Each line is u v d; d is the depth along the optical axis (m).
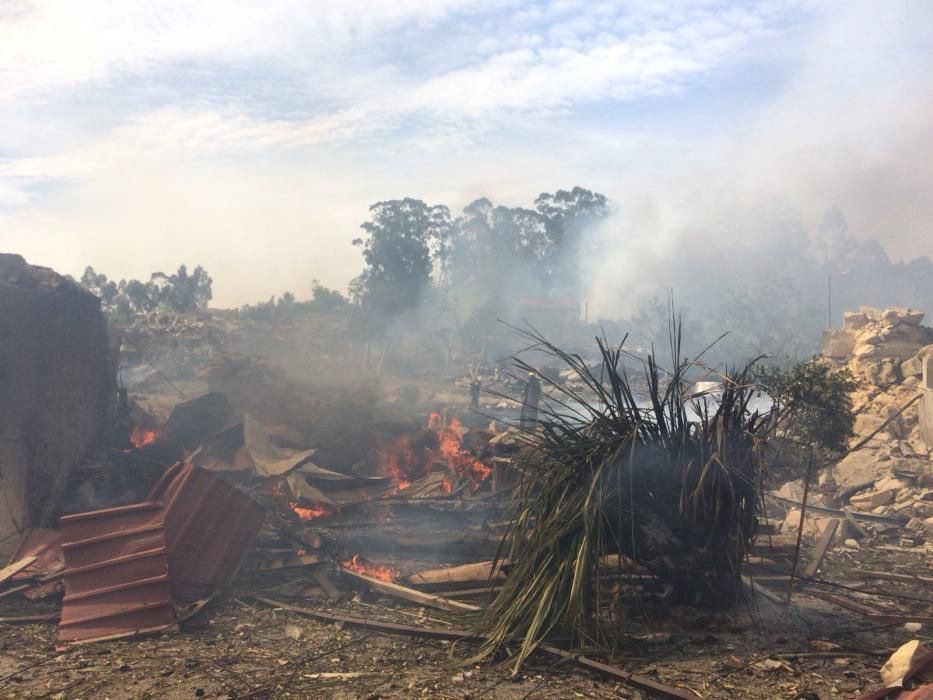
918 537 10.70
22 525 8.94
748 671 5.66
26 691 5.55
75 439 11.23
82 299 11.92
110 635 6.75
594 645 6.03
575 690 5.41
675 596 6.85
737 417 6.93
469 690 5.44
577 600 6.09
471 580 7.80
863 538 10.68
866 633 6.59
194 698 5.37
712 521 6.72
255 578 8.47
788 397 11.48
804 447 11.57
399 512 11.99
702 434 6.76
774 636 6.45
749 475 6.89
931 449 13.48
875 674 5.58
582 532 6.43
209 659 6.21
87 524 7.45
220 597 7.82
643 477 6.82
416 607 7.56
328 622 7.16
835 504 12.52
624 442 6.55
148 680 5.73
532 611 6.28
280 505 11.90
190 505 8.10
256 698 5.37
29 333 9.70
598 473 6.41
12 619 7.12
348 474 15.24
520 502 7.11
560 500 6.62
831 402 11.84
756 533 7.06
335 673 5.85
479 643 6.41
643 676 5.59
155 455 14.13
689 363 6.90
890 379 16.78
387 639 6.67
